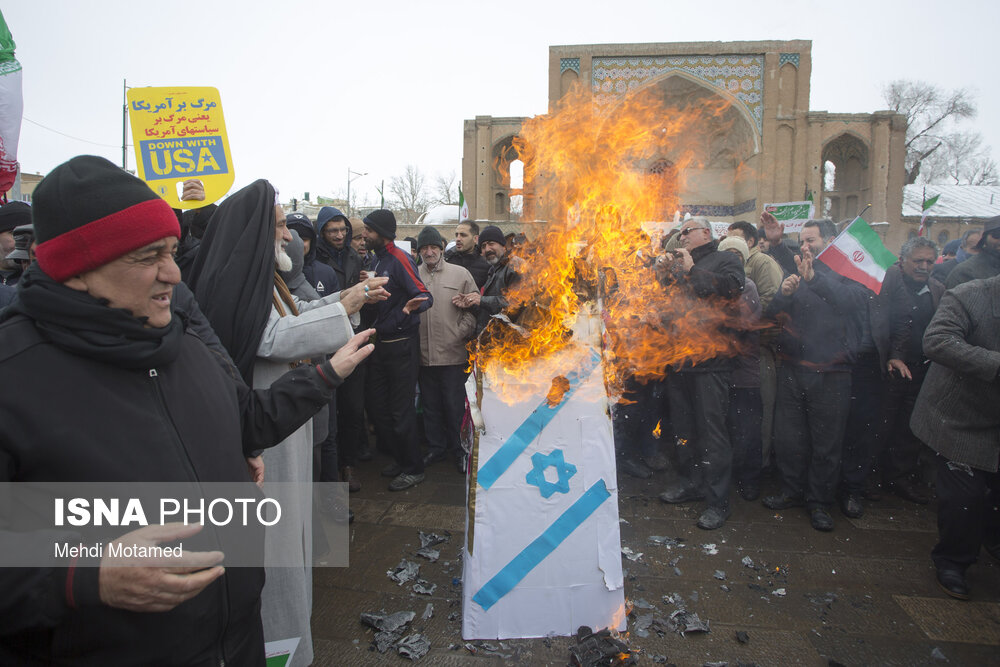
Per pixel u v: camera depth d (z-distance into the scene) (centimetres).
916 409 302
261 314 209
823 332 357
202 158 269
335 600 278
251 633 139
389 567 308
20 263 292
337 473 363
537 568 242
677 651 238
